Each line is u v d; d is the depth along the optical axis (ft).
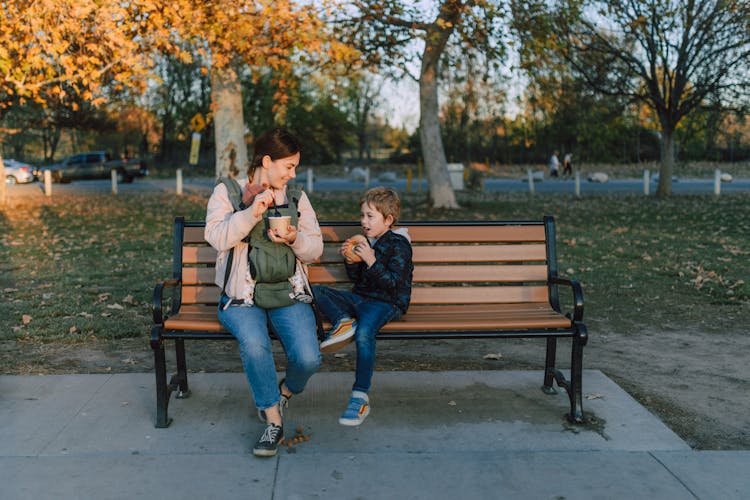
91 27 34.06
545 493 9.54
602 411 12.60
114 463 10.34
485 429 11.74
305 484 9.75
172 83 144.77
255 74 39.81
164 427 11.66
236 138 47.85
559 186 96.02
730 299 22.59
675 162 150.61
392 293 12.00
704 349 17.30
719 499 9.40
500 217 50.65
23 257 30.91
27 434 11.34
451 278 13.58
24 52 33.73
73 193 78.02
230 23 33.88
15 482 9.71
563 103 66.90
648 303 22.40
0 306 20.98
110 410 12.44
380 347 17.37
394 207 12.29
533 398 13.25
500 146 167.22
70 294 22.85
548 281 13.55
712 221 46.11
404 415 12.32
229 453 10.73
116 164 108.68
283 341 11.14
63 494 9.39
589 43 64.59
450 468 10.28
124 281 25.29
